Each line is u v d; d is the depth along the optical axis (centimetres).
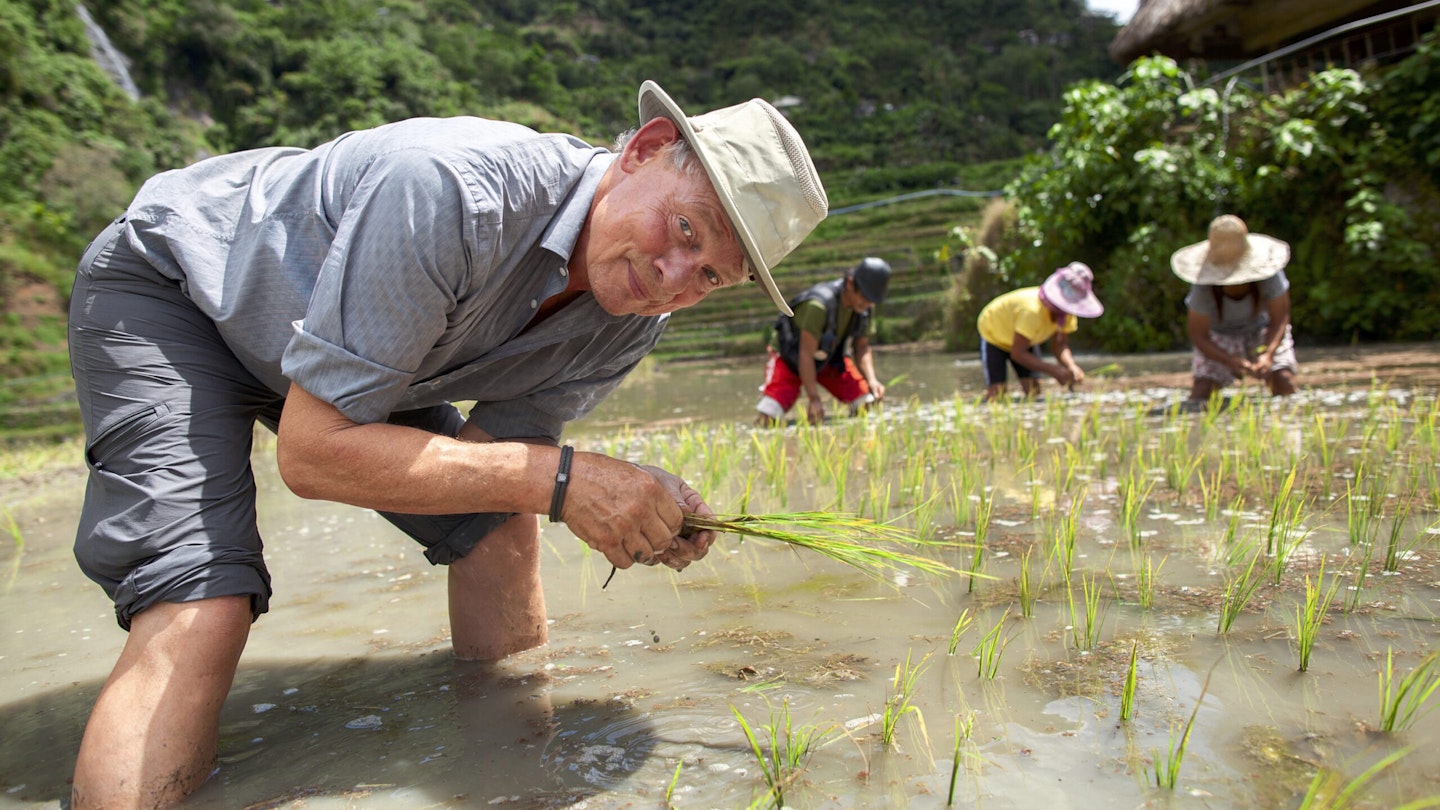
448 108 5491
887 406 732
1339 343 1026
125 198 3272
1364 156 1016
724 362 1662
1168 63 1160
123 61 4578
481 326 193
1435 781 143
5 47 3516
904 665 209
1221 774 150
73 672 249
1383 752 154
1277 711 172
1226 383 603
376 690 220
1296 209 1088
